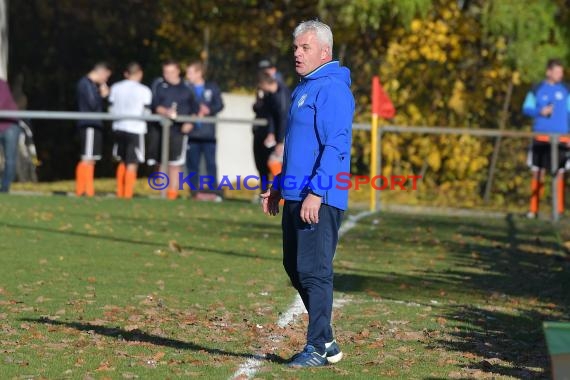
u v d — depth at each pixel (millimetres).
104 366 22812
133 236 43875
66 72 83562
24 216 48594
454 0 71875
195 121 57938
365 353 24875
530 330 28109
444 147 71000
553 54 69312
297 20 78688
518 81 70500
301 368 23047
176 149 58500
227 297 31578
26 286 32375
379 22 67750
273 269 36969
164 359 23734
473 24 71562
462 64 72438
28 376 21969
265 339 26094
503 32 68688
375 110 58125
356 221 52031
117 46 83125
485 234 48531
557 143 56469
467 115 71938
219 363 23422
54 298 30625
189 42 81062
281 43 79062
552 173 56531
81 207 52781
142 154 58656
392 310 30359
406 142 71500
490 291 34094
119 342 25359
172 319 28188
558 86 57562
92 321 27594
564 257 41312
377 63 73000
